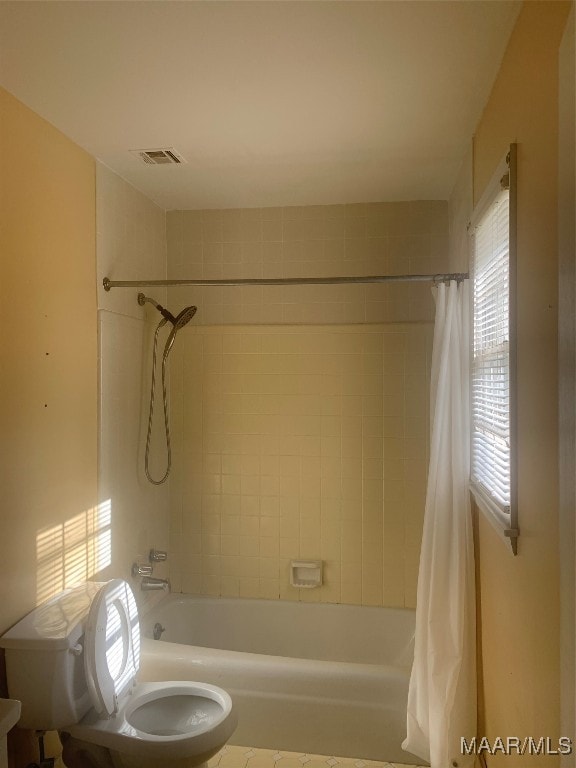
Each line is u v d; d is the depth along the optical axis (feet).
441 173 9.45
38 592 7.15
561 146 3.79
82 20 5.41
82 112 7.27
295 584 10.96
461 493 7.55
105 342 8.94
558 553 4.05
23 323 6.88
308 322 11.05
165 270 11.39
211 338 11.29
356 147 8.41
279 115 7.40
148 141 8.14
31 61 6.11
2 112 6.60
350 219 10.96
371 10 5.30
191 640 10.94
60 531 7.66
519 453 5.20
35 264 7.15
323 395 11.00
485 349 7.11
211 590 11.32
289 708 8.18
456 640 7.34
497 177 5.88
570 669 3.62
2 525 6.48
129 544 9.78
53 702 6.32
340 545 10.96
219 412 11.28
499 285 6.34
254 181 9.80
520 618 5.20
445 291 8.02
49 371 7.43
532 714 4.79
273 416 11.14
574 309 3.57
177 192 10.36
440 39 5.74
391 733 7.97
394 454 10.81
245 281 8.70
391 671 8.11
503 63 6.04
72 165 8.10
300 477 11.06
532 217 4.77
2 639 6.35
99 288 8.80
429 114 7.37
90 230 8.57
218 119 7.50
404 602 10.78
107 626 6.97
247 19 5.41
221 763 7.91
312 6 5.24
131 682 7.44
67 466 7.85
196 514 11.36
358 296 10.91
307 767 7.84
